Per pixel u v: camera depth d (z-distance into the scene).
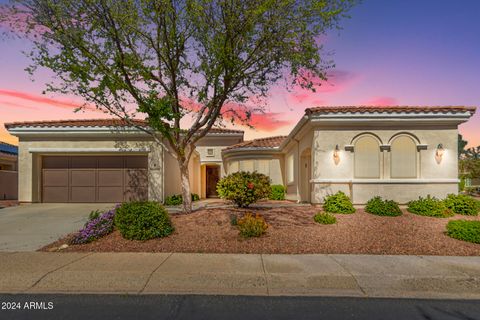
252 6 8.05
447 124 11.77
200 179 22.36
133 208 7.98
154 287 5.00
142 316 4.00
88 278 5.23
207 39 8.70
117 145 14.57
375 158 11.80
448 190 11.60
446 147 11.75
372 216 10.04
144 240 7.54
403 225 8.94
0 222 10.48
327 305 4.38
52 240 8.03
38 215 11.77
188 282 5.14
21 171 14.95
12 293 4.80
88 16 8.42
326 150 11.83
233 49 8.73
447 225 8.16
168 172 15.62
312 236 7.90
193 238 7.69
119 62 8.85
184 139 10.43
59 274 5.36
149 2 8.08
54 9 8.14
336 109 11.38
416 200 11.23
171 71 9.46
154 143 14.75
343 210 10.45
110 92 9.45
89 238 7.56
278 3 8.01
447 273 5.46
